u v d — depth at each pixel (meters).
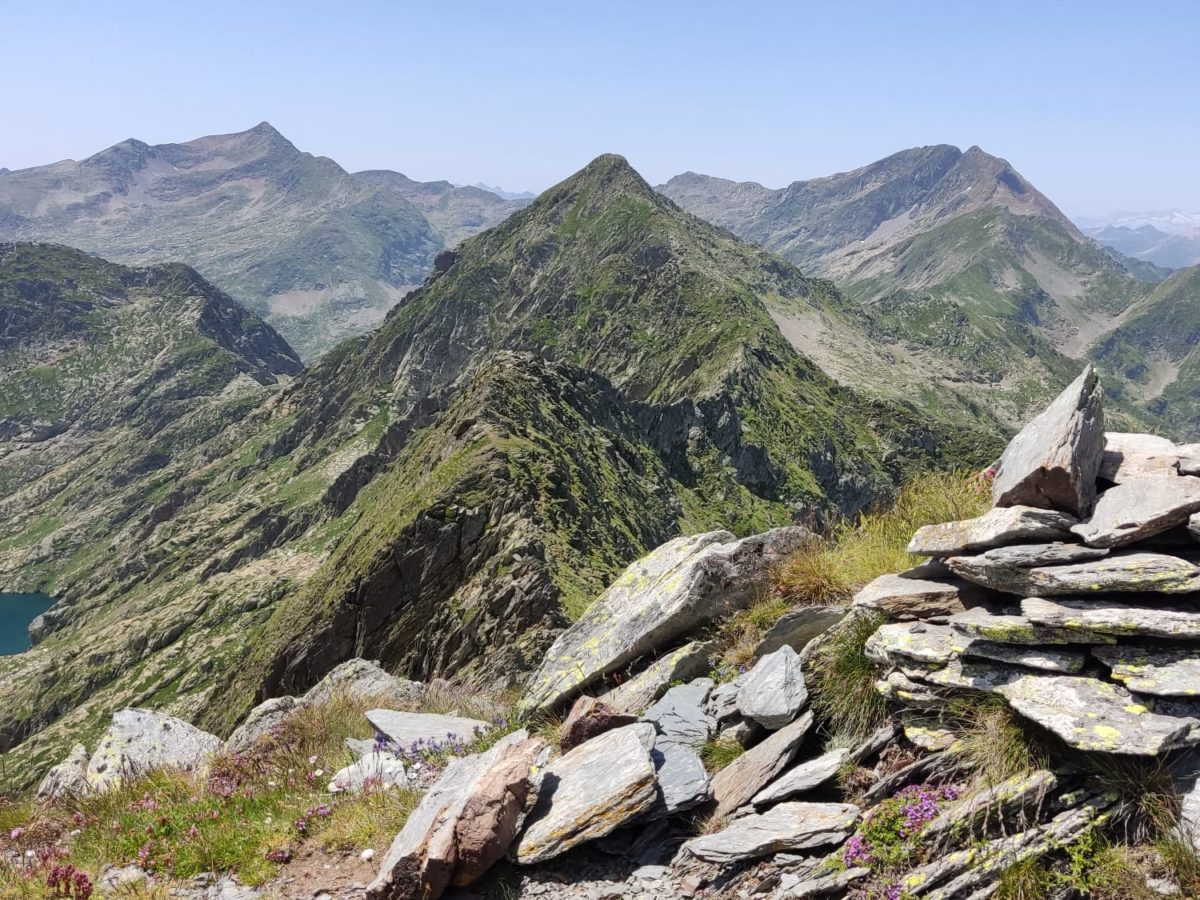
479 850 2.57
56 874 2.89
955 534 2.68
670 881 2.50
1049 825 2.10
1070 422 2.56
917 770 2.42
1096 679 2.23
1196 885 1.90
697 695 3.18
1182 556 2.31
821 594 3.31
